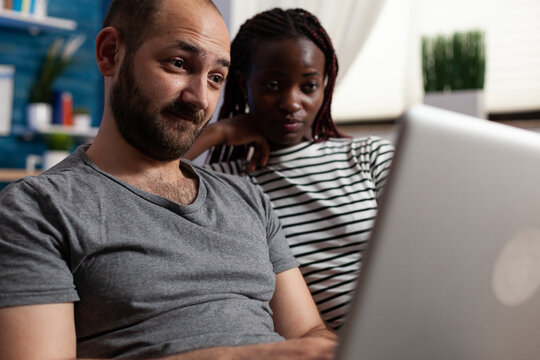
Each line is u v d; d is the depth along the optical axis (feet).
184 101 3.42
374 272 1.84
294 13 4.87
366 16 8.71
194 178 3.80
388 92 10.48
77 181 3.20
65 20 14.17
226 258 3.42
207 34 3.50
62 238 2.94
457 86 8.64
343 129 11.02
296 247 4.57
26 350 2.63
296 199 4.71
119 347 2.97
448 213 1.89
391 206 1.82
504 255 2.03
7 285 2.71
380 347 1.91
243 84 5.11
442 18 9.77
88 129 13.97
